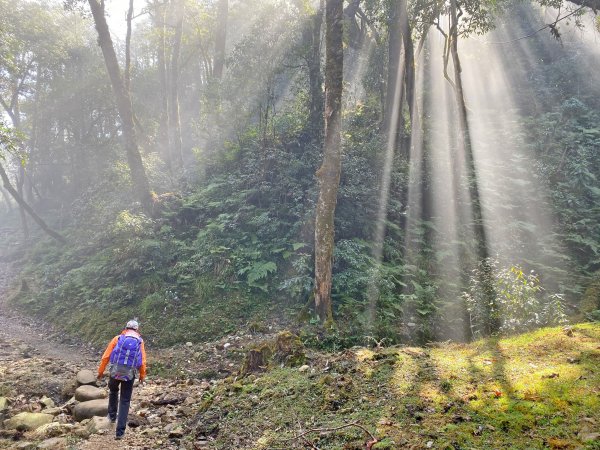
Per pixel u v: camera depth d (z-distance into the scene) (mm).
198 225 15383
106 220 18516
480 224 14188
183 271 13352
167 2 22359
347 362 6344
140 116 27359
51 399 7629
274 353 7512
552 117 20266
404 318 10430
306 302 11055
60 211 28516
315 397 5320
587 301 10711
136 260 13883
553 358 5301
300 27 14656
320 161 13961
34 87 26203
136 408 6992
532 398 4219
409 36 16359
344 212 13180
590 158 17594
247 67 15008
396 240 13742
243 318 11203
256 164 14766
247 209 14258
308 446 4227
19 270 21516
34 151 27719
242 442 4742
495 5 15352
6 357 10547
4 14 22406
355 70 21625
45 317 14711
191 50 28375
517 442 3531
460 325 10180
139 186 16328
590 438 3350
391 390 5012
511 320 7523
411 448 3678
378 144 15367
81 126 28406
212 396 6469
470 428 3861
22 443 5582
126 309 12633
